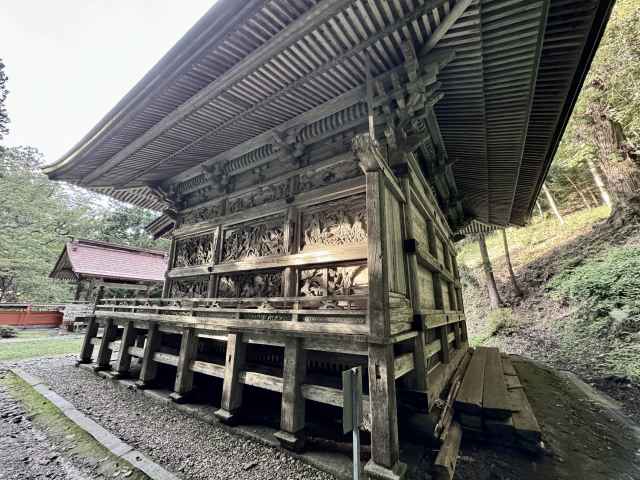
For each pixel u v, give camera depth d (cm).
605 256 1203
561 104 478
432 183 654
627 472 328
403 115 425
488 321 1505
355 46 370
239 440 380
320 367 464
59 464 332
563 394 625
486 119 511
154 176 838
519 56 370
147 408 493
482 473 314
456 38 349
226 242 704
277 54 354
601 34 357
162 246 3356
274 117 548
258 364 519
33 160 2927
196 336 529
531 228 2195
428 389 371
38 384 627
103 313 785
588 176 1938
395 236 399
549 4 309
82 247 1560
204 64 398
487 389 482
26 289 2261
